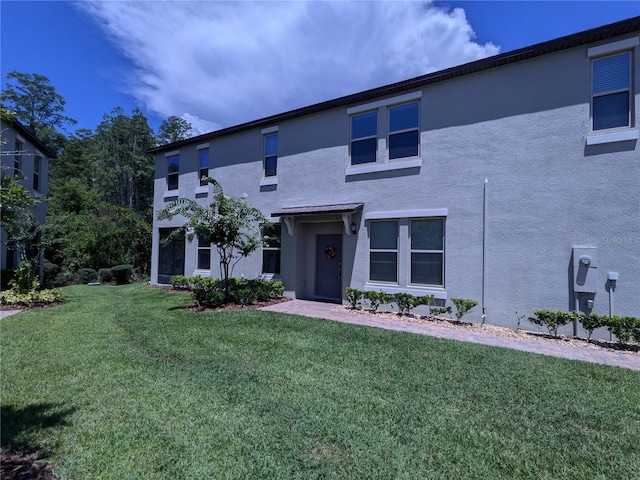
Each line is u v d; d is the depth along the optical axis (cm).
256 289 1109
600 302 724
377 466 295
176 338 681
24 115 3959
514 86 832
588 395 442
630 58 720
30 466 291
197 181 1512
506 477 284
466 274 876
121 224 2377
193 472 284
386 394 436
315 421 366
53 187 3453
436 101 936
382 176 1018
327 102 1111
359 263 1046
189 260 1514
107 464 293
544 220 787
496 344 680
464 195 885
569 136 767
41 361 551
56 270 2011
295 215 1123
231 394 430
